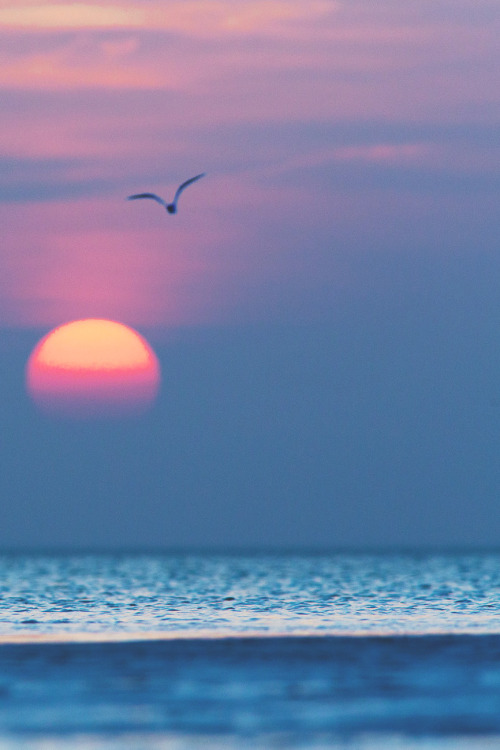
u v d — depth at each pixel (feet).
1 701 471.62
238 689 495.41
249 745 403.34
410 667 547.08
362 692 489.26
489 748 399.44
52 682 510.17
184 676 523.70
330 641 638.94
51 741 409.08
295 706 462.19
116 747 400.88
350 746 401.90
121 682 510.17
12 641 644.69
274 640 644.27
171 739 411.54
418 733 420.36
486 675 526.57
